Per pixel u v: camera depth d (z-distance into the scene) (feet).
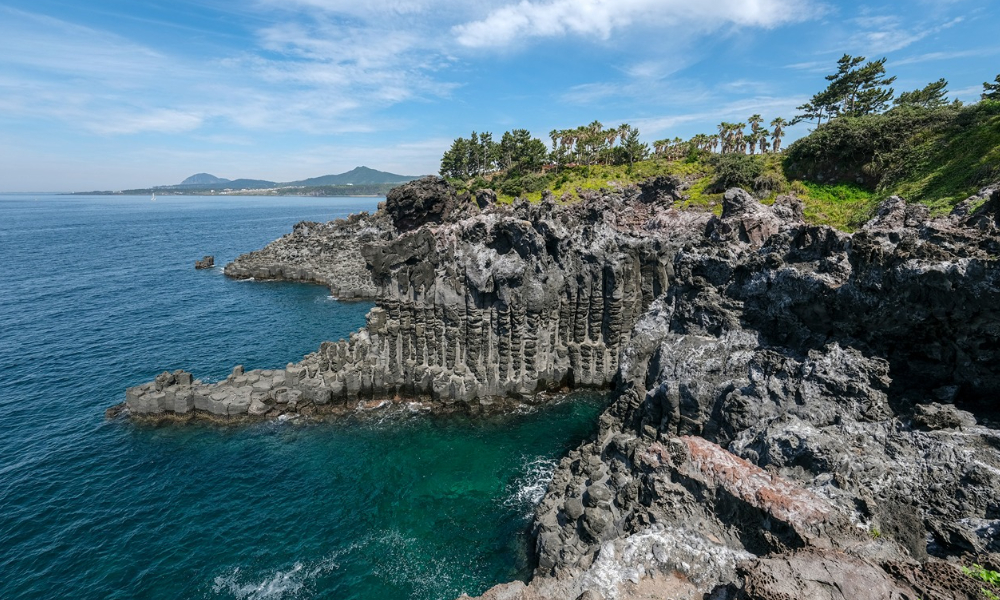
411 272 150.92
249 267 352.90
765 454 68.33
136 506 108.37
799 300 82.74
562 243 152.97
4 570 90.43
